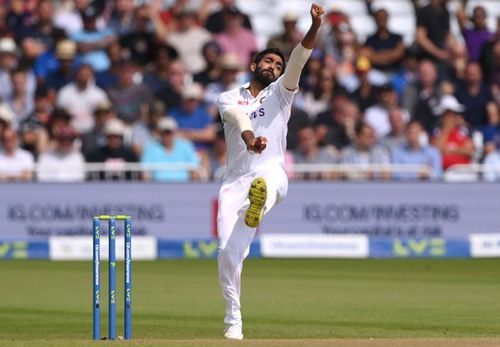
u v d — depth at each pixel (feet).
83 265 170.09
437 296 128.67
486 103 217.77
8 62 212.64
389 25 253.24
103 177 188.85
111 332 82.07
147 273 158.71
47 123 199.31
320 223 188.14
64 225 183.62
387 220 189.16
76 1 230.48
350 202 188.34
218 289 136.56
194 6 236.43
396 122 197.57
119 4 228.22
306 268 168.35
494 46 231.09
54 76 210.59
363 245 188.55
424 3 252.62
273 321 104.68
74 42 222.28
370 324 102.06
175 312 112.78
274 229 187.73
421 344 76.02
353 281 147.95
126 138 201.36
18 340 84.79
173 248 185.47
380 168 192.95
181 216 185.98
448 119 205.77
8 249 183.11
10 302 121.60
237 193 89.66
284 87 89.56
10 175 187.11
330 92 214.07
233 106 88.79
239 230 88.02
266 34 247.70
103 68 221.46
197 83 217.36
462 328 98.78
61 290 134.10
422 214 189.67
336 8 231.50
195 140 203.82
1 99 210.18
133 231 184.34
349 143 202.08
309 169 191.31
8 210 182.80
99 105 194.80
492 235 190.70
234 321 87.81
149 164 187.93
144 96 209.36
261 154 89.71
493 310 114.32
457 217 190.08
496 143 205.87
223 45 228.43
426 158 196.13
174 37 229.86
